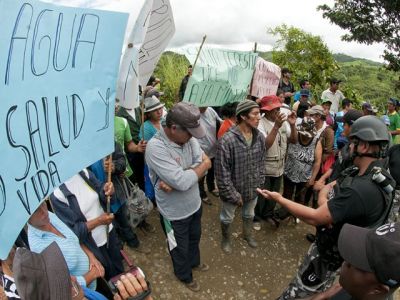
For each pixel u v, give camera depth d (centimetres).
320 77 1232
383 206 179
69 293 99
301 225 421
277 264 357
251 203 344
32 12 108
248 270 341
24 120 110
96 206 227
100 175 272
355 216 179
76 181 219
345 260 111
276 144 365
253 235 391
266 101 358
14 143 107
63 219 202
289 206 201
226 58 368
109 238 252
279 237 396
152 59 281
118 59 145
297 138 383
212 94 355
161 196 269
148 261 325
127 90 242
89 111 136
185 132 240
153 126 365
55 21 117
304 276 228
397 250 98
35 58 112
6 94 104
